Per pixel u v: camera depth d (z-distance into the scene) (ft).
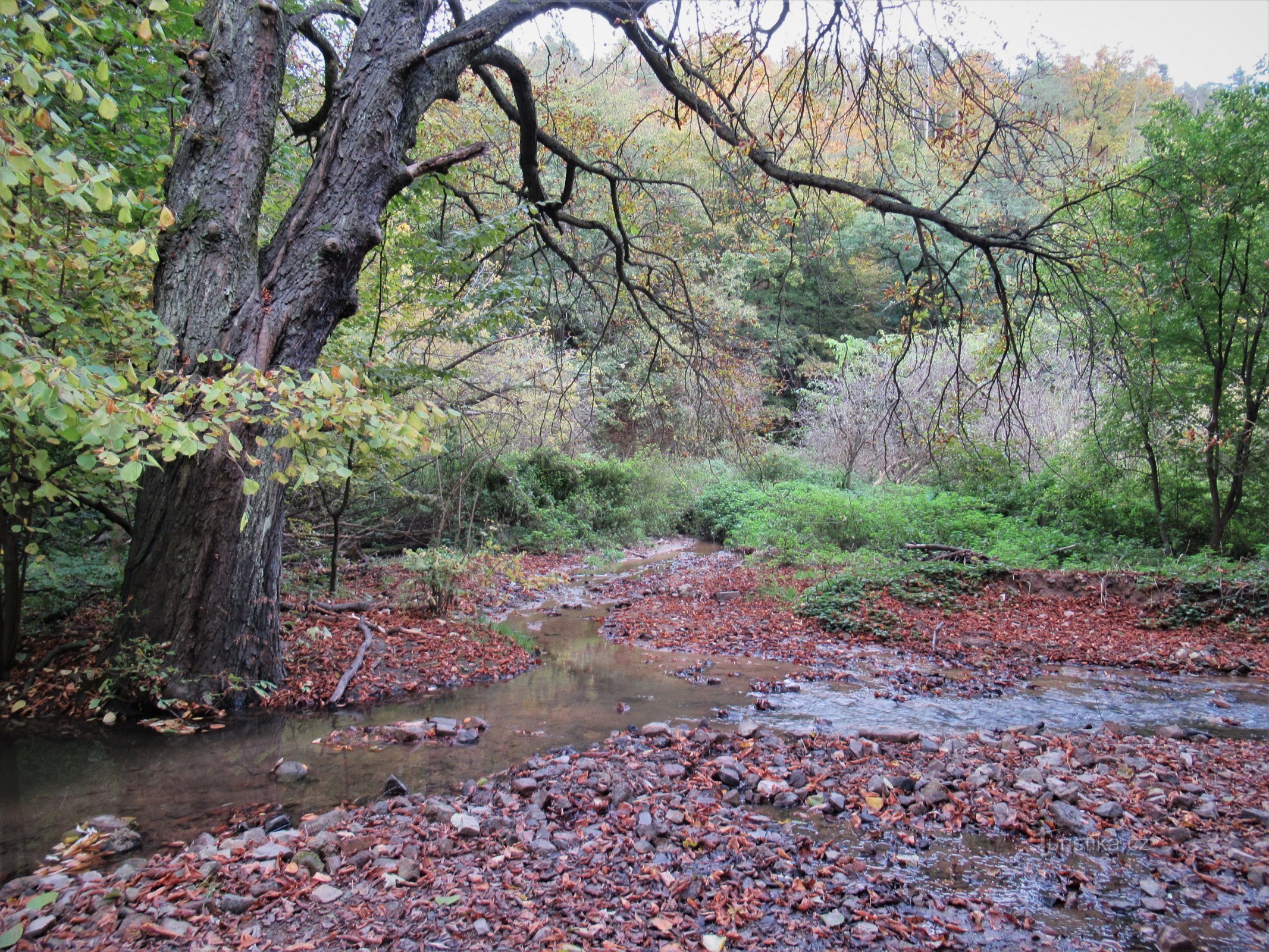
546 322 38.86
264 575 19.97
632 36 23.88
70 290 16.98
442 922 9.45
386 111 19.81
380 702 21.02
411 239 26.78
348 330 29.86
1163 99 44.80
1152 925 9.90
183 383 15.11
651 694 22.41
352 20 25.91
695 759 15.70
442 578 30.60
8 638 19.86
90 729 17.67
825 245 27.02
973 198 27.37
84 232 13.37
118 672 18.47
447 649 26.02
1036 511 53.21
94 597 24.35
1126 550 44.91
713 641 30.91
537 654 27.73
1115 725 18.97
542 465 60.64
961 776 14.90
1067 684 24.56
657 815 12.61
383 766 15.70
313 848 11.35
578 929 9.29
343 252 19.12
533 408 49.29
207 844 11.68
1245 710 21.48
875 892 10.53
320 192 19.48
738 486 74.18
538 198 28.86
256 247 19.10
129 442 10.59
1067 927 9.81
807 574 42.27
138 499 19.17
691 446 40.06
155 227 14.07
